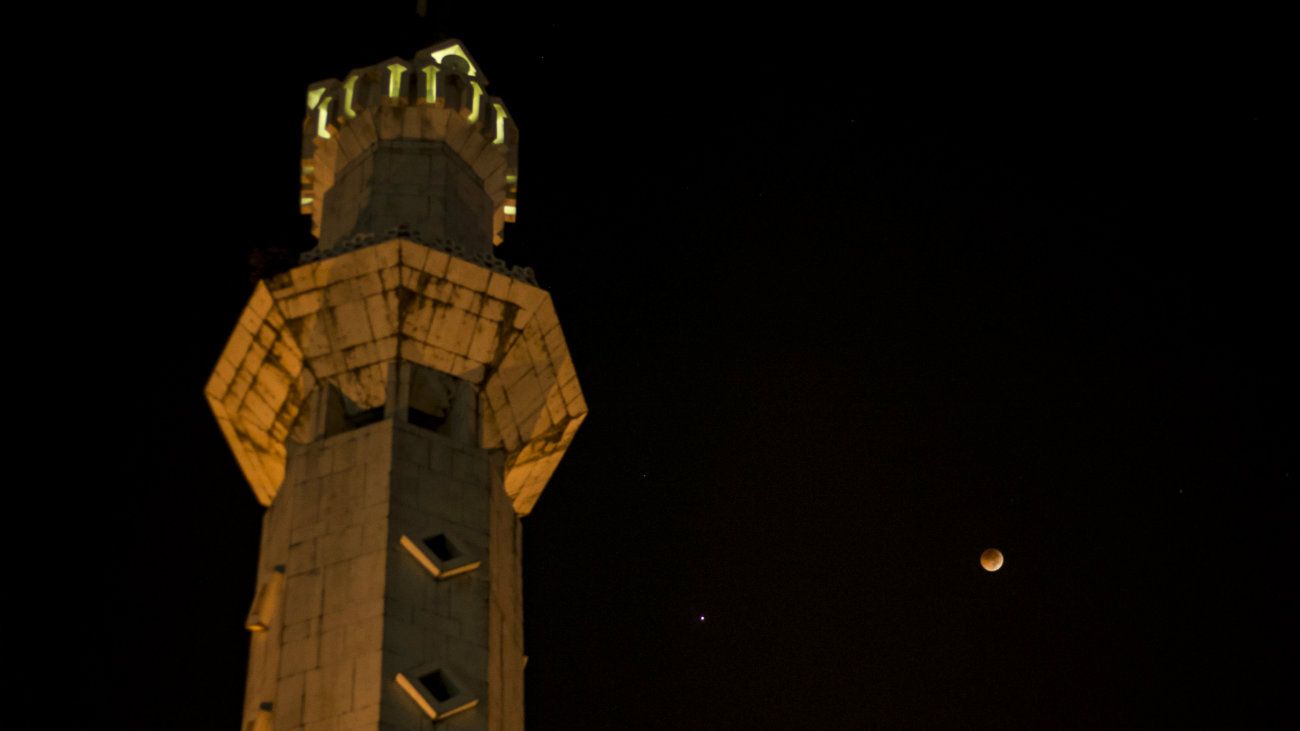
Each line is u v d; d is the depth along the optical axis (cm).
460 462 3077
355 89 3712
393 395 3108
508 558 3048
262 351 3262
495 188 3759
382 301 3209
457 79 3722
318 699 2627
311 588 2808
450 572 2831
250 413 3322
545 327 3331
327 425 3133
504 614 2927
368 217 3462
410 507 2912
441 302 3241
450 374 3262
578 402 3431
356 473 2973
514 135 3878
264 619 2830
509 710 2812
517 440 3325
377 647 2653
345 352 3225
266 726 2623
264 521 3125
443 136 3669
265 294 3203
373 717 2559
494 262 3306
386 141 3628
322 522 2911
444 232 3453
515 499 3484
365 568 2794
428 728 2597
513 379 3316
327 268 3206
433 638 2730
